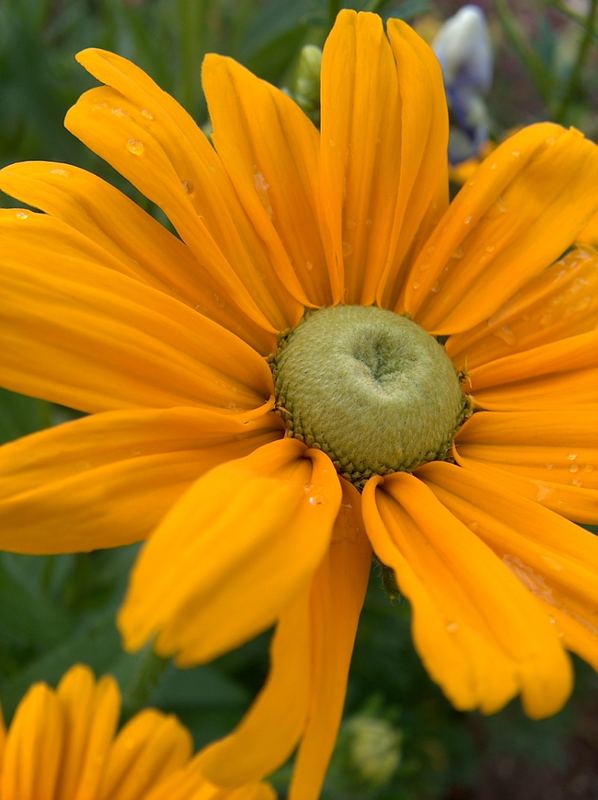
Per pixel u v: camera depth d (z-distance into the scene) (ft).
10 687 0.46
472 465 0.32
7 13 0.64
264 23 0.68
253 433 0.31
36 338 0.26
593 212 0.35
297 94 0.43
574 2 0.83
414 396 0.32
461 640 0.23
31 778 0.34
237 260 0.33
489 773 0.80
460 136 0.51
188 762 0.36
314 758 0.24
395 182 0.35
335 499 0.27
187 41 0.60
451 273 0.36
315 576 0.27
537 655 0.23
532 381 0.35
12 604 0.51
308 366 0.32
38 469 0.24
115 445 0.26
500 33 0.89
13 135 0.73
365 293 0.35
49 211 0.29
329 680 0.25
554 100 0.63
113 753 0.35
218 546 0.20
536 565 0.28
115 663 0.47
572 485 0.32
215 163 0.32
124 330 0.27
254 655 0.59
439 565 0.28
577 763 0.81
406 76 0.34
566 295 0.36
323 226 0.34
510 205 0.35
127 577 0.55
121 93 0.30
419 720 0.65
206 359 0.30
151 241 0.31
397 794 0.61
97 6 0.91
